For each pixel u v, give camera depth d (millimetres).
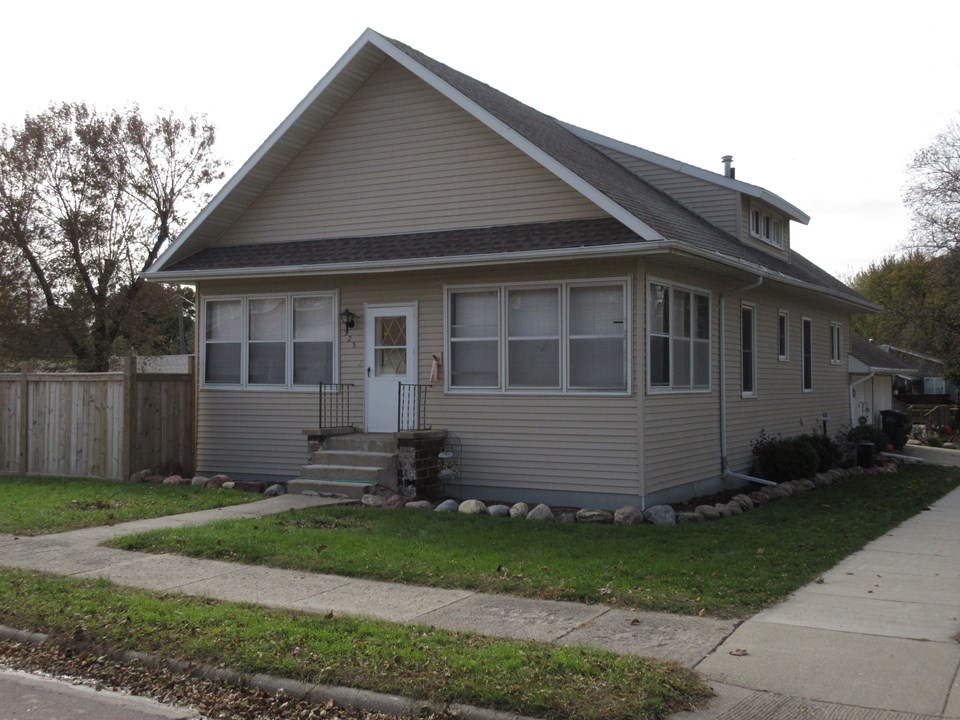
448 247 14055
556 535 10891
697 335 14984
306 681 6148
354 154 15844
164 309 36125
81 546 10273
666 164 19281
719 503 14180
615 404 13180
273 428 16219
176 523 11562
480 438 14242
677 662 6266
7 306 31938
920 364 45344
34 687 6445
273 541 10172
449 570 8969
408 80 15352
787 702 5680
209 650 6648
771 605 7902
